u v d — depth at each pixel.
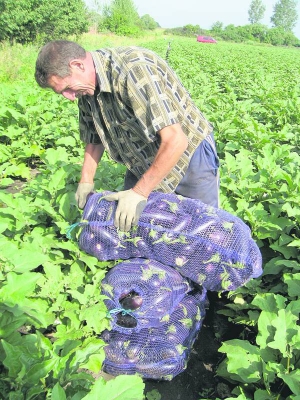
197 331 3.29
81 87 2.82
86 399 1.93
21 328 3.26
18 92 9.39
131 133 3.10
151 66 2.71
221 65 20.47
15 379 2.18
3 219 3.90
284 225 4.27
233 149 6.54
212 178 3.47
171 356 2.95
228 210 4.46
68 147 6.62
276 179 5.02
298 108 9.52
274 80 17.19
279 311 2.92
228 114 8.24
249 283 3.72
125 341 2.96
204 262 3.03
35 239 3.39
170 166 2.76
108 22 57.06
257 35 101.12
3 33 26.34
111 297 2.97
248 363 2.82
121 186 4.57
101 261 3.32
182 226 2.98
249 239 3.12
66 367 2.48
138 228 3.00
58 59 2.64
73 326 2.90
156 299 2.94
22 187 6.08
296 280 3.50
